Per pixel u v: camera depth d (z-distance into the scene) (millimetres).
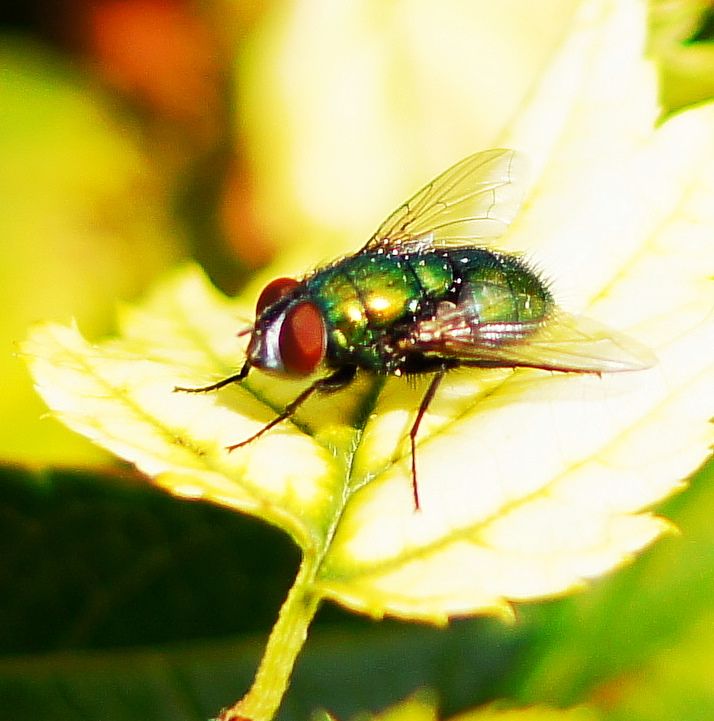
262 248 135
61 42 148
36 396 131
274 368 104
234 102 138
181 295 112
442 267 107
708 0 112
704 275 104
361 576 97
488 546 98
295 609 97
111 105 147
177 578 108
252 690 97
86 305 140
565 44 110
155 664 108
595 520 98
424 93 132
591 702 110
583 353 102
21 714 107
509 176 109
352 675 109
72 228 142
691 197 106
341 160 132
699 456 99
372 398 104
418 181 132
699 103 113
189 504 108
